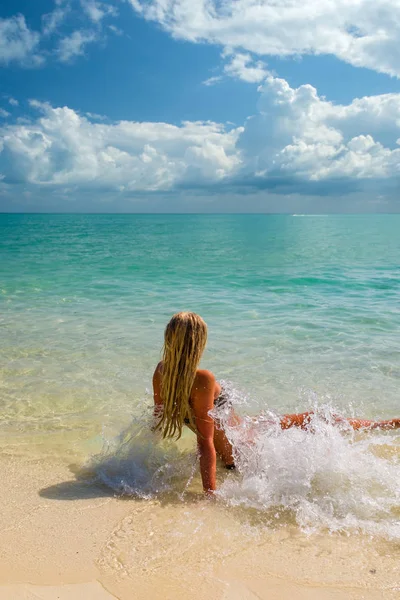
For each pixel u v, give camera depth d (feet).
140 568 7.77
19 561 7.92
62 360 19.81
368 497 9.99
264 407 15.30
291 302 33.06
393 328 25.00
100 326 25.67
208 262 63.57
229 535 8.77
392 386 16.96
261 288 40.11
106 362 19.58
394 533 8.81
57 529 8.88
